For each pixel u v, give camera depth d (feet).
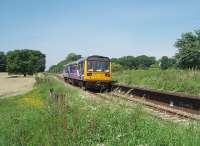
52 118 34.04
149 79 95.35
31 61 459.73
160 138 25.80
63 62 453.17
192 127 27.94
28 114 42.19
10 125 37.52
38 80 158.10
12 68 453.58
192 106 54.85
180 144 24.29
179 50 258.98
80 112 34.42
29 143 30.40
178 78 81.66
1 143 31.27
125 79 113.29
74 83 123.65
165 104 64.03
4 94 133.08
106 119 31.73
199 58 248.52
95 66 99.50
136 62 428.15
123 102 36.32
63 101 35.81
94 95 72.64
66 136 27.25
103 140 28.73
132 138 26.68
